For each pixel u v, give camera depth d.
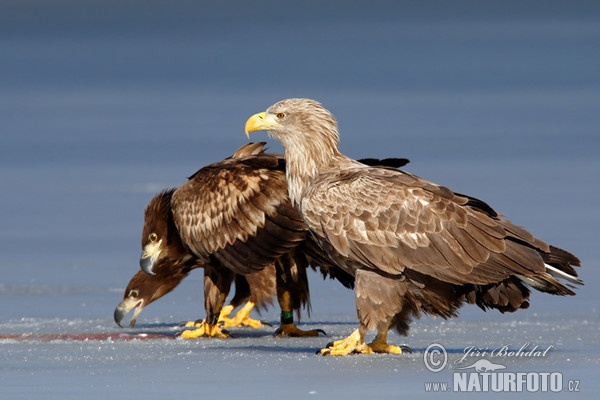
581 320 15.80
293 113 13.34
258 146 16.02
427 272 12.40
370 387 11.05
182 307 17.61
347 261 12.84
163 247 15.62
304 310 16.47
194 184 15.16
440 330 14.91
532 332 14.64
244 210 14.67
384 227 12.51
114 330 15.40
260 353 13.02
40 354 12.93
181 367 12.03
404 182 12.65
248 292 16.25
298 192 13.38
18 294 18.33
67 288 18.89
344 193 12.73
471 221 12.35
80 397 10.67
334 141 13.45
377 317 12.59
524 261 12.17
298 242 14.50
